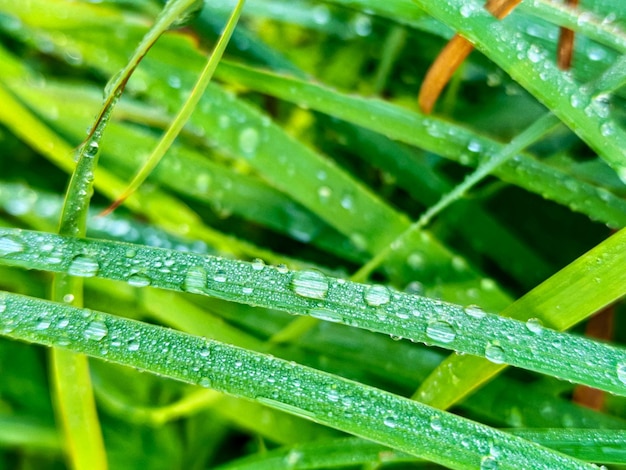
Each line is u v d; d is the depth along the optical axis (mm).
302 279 202
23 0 240
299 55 261
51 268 201
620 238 198
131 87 238
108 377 236
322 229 243
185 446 238
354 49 260
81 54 242
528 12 213
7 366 238
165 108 241
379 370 229
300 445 214
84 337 198
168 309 232
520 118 244
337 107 229
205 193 243
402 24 244
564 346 197
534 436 203
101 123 199
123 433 235
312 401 196
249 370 197
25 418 235
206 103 234
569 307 201
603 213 222
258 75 230
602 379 195
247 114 234
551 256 246
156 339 198
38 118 242
